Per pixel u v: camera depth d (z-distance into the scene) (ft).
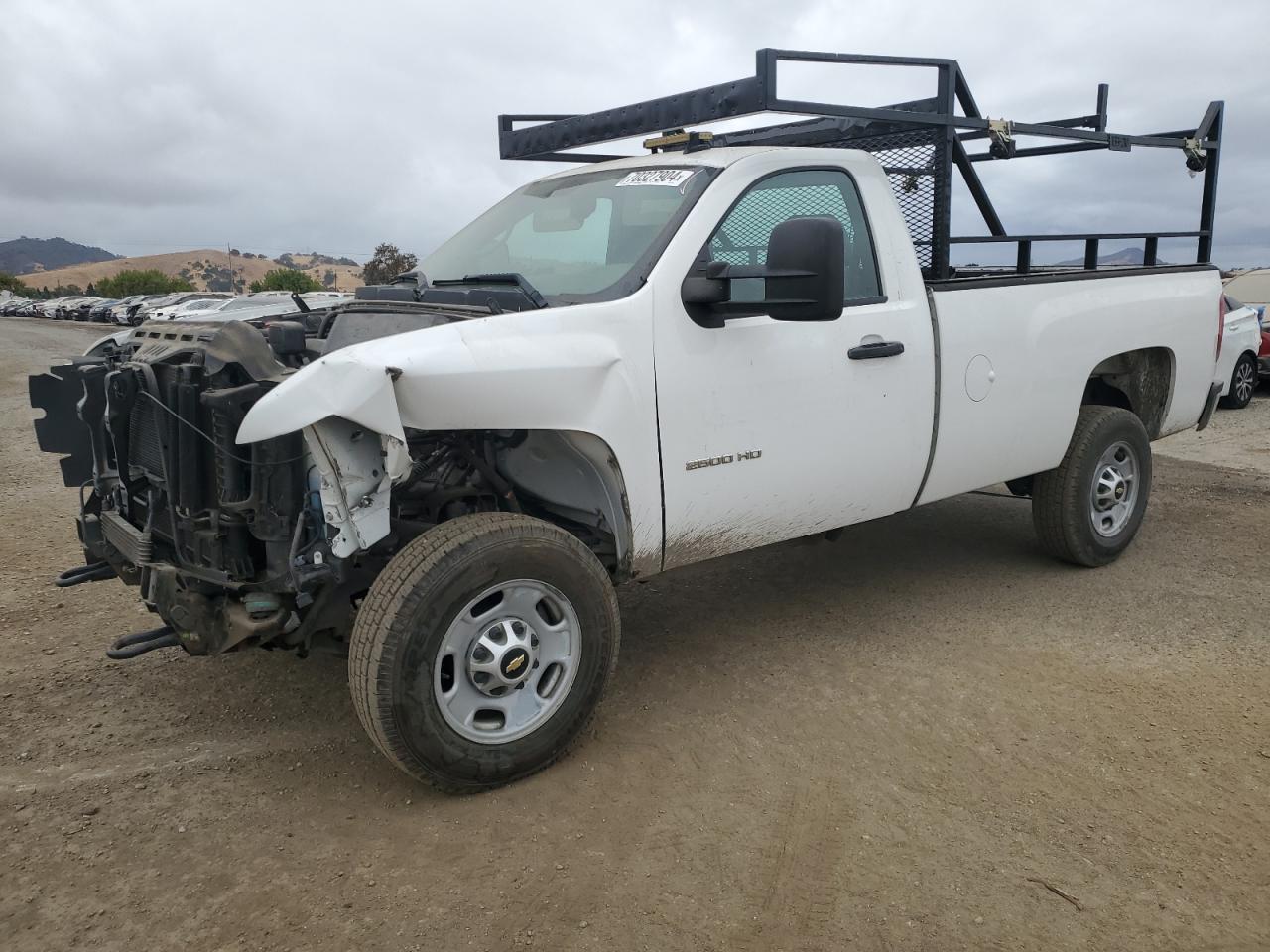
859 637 15.28
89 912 8.84
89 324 166.71
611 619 11.37
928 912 8.77
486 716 10.87
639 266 11.91
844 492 13.94
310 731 12.39
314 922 8.69
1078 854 9.60
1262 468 27.30
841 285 10.98
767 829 10.07
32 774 11.32
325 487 9.76
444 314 11.29
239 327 10.47
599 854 9.66
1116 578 17.80
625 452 11.44
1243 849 9.66
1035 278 16.19
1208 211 20.47
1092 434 17.39
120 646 11.72
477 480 12.07
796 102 12.80
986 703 12.87
